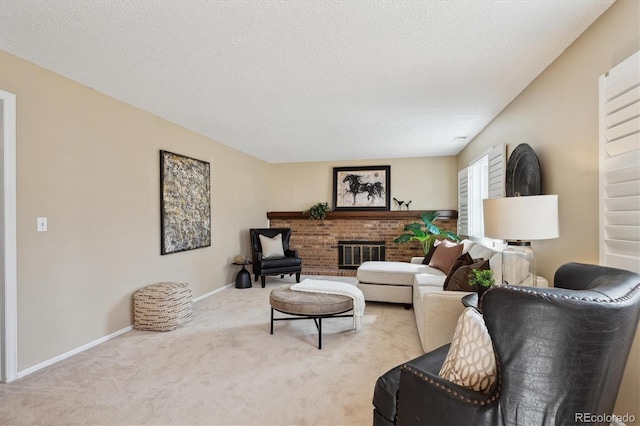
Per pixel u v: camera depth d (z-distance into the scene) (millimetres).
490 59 2236
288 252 5594
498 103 3125
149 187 3430
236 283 4926
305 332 3047
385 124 3857
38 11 1690
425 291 2746
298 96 2939
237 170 5375
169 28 1851
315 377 2188
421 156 5953
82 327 2662
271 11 1687
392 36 1938
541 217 1832
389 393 1302
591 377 839
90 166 2758
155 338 2902
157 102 3111
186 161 4000
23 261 2242
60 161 2506
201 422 1718
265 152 5609
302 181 6559
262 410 1820
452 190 5883
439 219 5848
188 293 3363
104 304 2871
